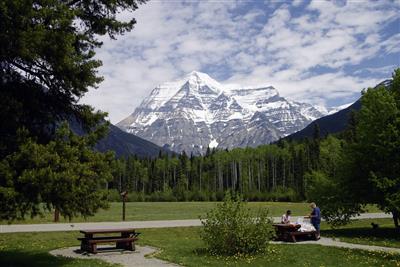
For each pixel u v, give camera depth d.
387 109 25.06
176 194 119.25
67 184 12.21
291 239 21.89
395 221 25.89
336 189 27.05
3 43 11.80
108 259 16.25
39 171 11.57
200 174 151.50
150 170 153.88
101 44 15.62
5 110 11.87
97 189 13.56
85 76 13.70
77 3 15.02
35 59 12.38
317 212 23.20
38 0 12.42
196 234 26.83
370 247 19.69
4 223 30.12
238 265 14.66
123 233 18.95
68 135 13.46
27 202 12.14
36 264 14.41
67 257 16.50
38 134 13.55
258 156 144.00
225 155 152.62
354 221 35.88
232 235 17.30
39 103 13.92
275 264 14.92
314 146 118.06
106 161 13.91
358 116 27.36
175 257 16.39
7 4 11.48
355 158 26.39
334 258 16.27
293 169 128.75
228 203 17.84
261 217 18.03
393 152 24.80
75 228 26.83
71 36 12.68
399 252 17.78
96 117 14.70
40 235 23.38
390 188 24.95
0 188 11.38
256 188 130.38
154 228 27.70
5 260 15.22
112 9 15.52
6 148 12.30
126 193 35.78
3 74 13.10
